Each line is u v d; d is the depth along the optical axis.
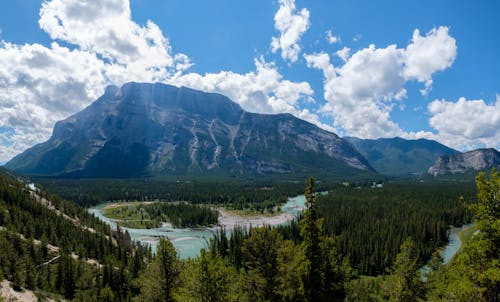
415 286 34.53
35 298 66.00
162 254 30.77
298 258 30.39
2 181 142.50
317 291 29.22
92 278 87.19
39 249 96.06
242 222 195.12
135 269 90.12
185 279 28.23
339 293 31.42
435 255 45.50
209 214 193.88
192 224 186.12
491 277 15.68
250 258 31.48
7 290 63.84
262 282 30.19
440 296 26.38
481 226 17.05
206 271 25.81
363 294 52.28
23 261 78.44
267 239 31.33
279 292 29.86
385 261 96.31
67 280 79.94
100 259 104.94
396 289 35.03
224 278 26.47
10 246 81.69
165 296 29.94
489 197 17.20
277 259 31.17
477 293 16.95
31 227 110.38
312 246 29.47
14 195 130.88
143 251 117.19
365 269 95.94
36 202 137.62
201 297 25.36
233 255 95.69
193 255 123.50
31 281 72.06
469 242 17.92
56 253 100.00
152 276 30.86
